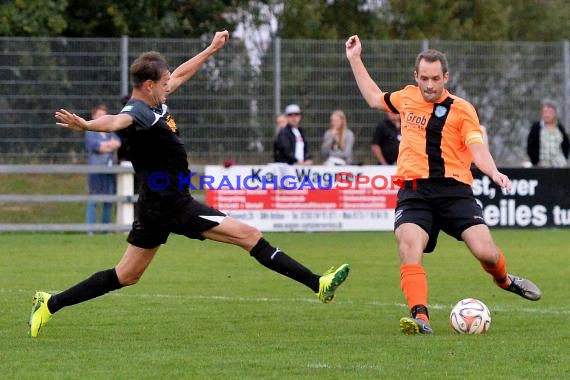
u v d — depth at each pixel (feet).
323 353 60.90
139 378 53.78
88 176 151.02
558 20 294.87
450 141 69.21
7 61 151.02
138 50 154.10
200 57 71.15
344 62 159.63
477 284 97.66
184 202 64.80
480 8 283.38
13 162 151.94
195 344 64.64
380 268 110.83
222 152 157.99
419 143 69.62
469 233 68.18
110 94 153.17
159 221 64.54
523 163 165.27
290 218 150.92
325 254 124.77
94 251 126.41
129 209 150.20
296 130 151.33
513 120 165.17
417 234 67.87
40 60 151.53
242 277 102.94
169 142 63.67
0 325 72.43
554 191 156.56
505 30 283.59
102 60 152.87
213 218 65.10
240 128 157.99
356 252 127.34
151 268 110.63
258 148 158.51
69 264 112.57
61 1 214.69
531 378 53.78
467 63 164.14
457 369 55.88
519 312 79.46
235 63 157.99
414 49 162.81
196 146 157.48
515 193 155.74
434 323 73.92
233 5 245.65
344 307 82.28
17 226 147.54
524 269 109.91
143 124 62.34
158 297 87.71
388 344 64.03
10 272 105.29
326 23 263.49
